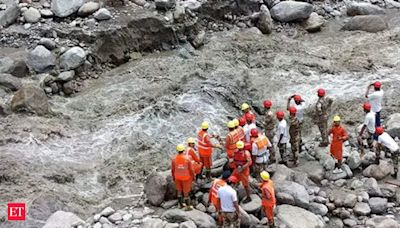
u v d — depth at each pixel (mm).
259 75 21344
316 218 14430
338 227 14633
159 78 20750
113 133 17891
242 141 14516
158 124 18141
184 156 13734
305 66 21891
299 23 25188
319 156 16641
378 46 23234
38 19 22266
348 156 16531
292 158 16766
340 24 25500
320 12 26016
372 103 17094
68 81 20266
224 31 24625
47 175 15680
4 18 22203
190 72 20938
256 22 25094
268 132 16203
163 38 23219
